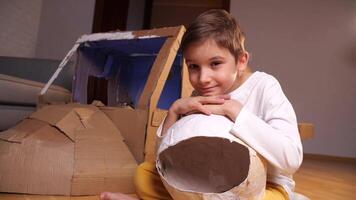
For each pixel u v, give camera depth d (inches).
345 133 110.7
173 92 50.3
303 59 114.7
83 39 52.4
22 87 53.1
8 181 28.7
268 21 116.8
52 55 94.2
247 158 18.0
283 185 22.9
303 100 113.6
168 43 38.7
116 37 46.9
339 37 114.0
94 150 32.5
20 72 66.1
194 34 20.8
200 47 20.5
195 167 19.3
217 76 20.6
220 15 22.2
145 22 137.1
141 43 49.2
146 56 58.0
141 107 35.4
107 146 33.5
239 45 21.9
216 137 17.8
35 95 54.8
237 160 18.6
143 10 137.2
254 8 117.6
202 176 18.8
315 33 115.0
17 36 87.3
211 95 21.3
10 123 52.5
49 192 29.3
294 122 21.5
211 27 20.7
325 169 77.0
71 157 31.0
